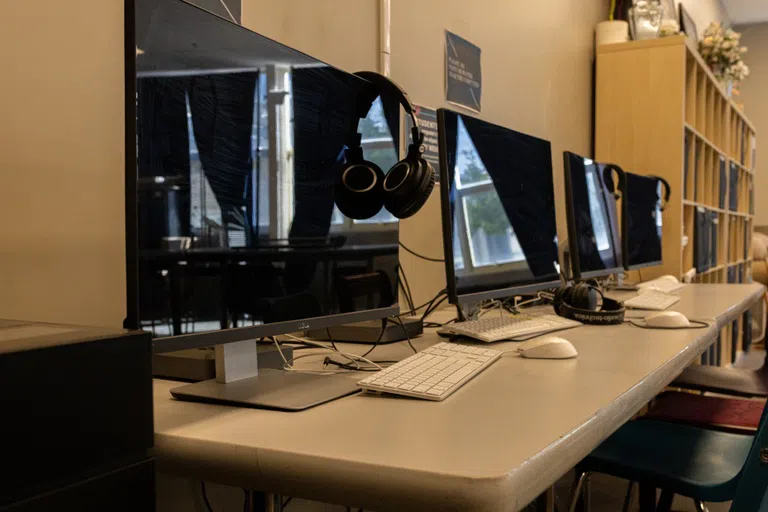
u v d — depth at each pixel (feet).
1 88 3.38
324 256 3.51
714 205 15.72
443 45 7.76
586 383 3.30
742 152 20.01
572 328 5.42
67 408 1.83
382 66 6.59
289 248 3.26
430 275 7.31
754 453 3.54
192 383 3.32
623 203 8.79
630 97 12.45
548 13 10.85
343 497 2.16
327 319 3.47
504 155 5.53
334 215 3.59
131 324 2.46
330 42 5.93
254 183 3.05
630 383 3.30
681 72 12.02
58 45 3.66
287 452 2.25
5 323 2.27
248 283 3.00
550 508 3.74
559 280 6.30
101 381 1.93
